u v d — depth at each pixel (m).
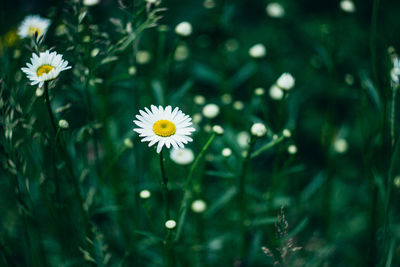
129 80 0.75
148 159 0.80
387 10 1.00
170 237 0.60
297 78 1.06
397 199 0.79
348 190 0.92
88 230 0.64
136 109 0.75
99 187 0.71
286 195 0.82
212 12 0.97
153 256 0.76
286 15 1.12
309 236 0.81
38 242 0.68
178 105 0.94
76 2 0.63
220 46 0.96
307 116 1.04
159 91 0.75
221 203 0.75
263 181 0.92
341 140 0.81
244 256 0.74
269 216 0.75
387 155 0.65
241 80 0.88
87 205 0.67
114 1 0.89
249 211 0.83
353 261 0.79
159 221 0.80
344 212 0.89
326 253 0.73
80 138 0.65
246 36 1.10
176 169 0.83
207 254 0.78
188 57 0.99
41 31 0.66
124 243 0.78
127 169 0.85
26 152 0.68
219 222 0.85
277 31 1.01
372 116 0.83
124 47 0.64
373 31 0.64
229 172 0.70
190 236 0.78
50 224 0.75
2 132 0.60
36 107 0.64
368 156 0.70
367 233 0.74
